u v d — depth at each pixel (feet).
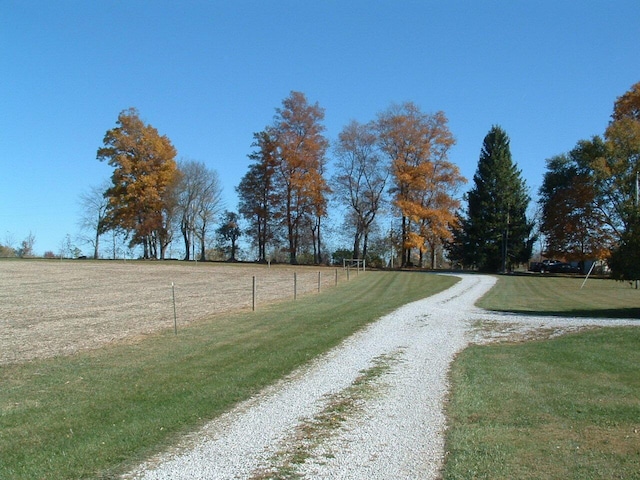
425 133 185.88
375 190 194.39
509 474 20.03
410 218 184.44
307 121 188.55
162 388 32.48
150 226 199.82
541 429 25.20
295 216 196.13
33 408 28.50
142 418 26.86
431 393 32.17
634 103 159.84
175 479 20.08
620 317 65.26
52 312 72.49
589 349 44.06
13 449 22.85
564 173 197.77
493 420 26.73
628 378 34.83
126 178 198.80
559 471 20.22
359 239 200.64
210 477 20.26
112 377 35.24
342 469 20.94
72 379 34.81
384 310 73.00
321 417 27.55
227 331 54.60
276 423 26.55
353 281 134.10
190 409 28.40
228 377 35.37
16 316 68.33
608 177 160.15
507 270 205.57
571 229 164.86
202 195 233.55
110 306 79.61
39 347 46.78
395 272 173.17
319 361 41.01
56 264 180.55
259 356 42.16
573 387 32.76
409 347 47.16
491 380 35.04
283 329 55.77
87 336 52.65
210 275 150.82
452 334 54.44
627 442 23.12
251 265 194.59
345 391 32.58
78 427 25.52
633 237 69.46
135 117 200.34
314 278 142.92
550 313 71.10
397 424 26.40
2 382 34.19
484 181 204.44
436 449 22.93
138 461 21.72
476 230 204.23
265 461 21.79
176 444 23.59
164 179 203.41
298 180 186.29
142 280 132.46
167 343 48.08
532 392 31.81
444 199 184.03
